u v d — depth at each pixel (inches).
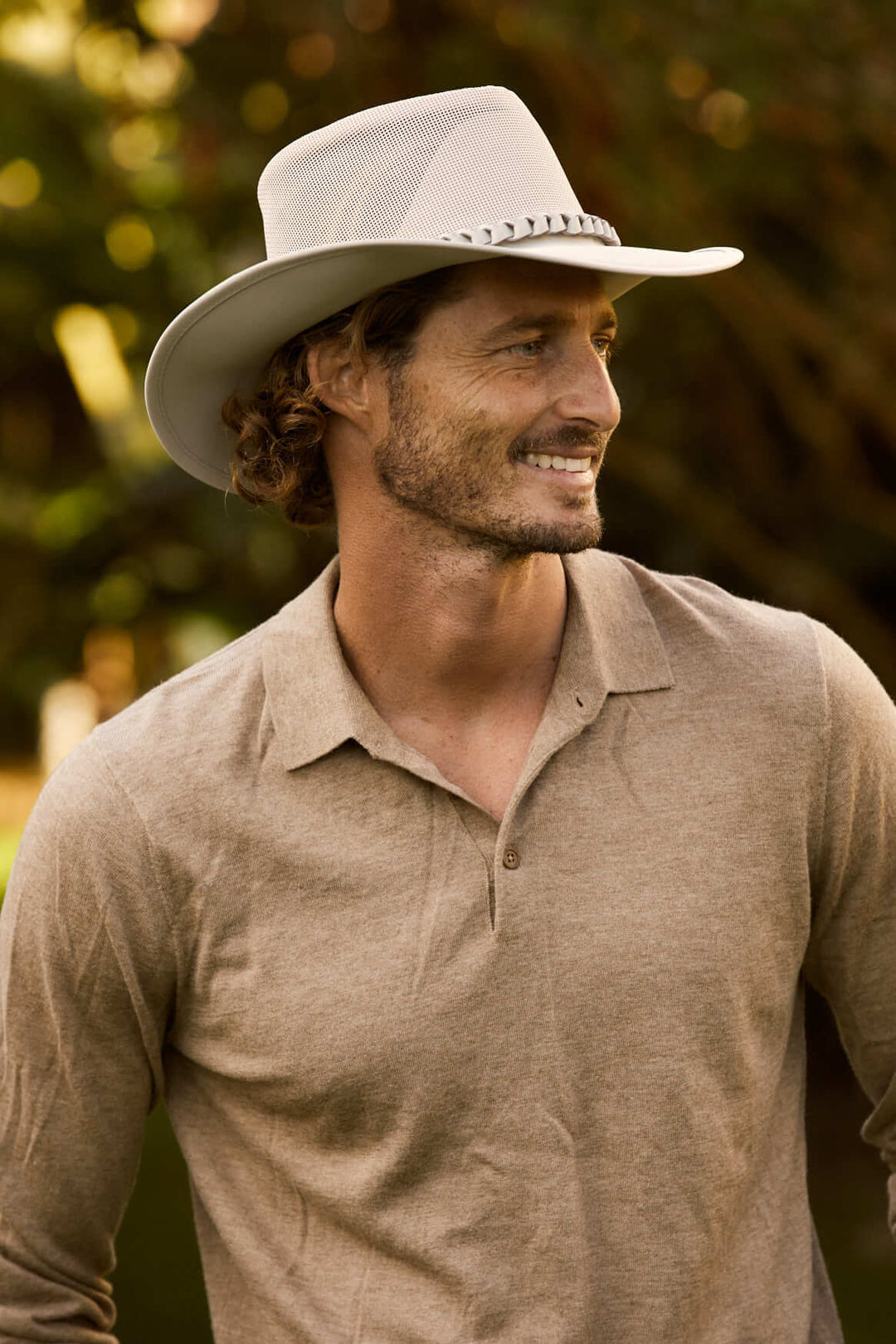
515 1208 120.5
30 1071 134.0
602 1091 121.2
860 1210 326.3
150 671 491.2
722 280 347.3
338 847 124.8
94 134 417.7
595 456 123.5
